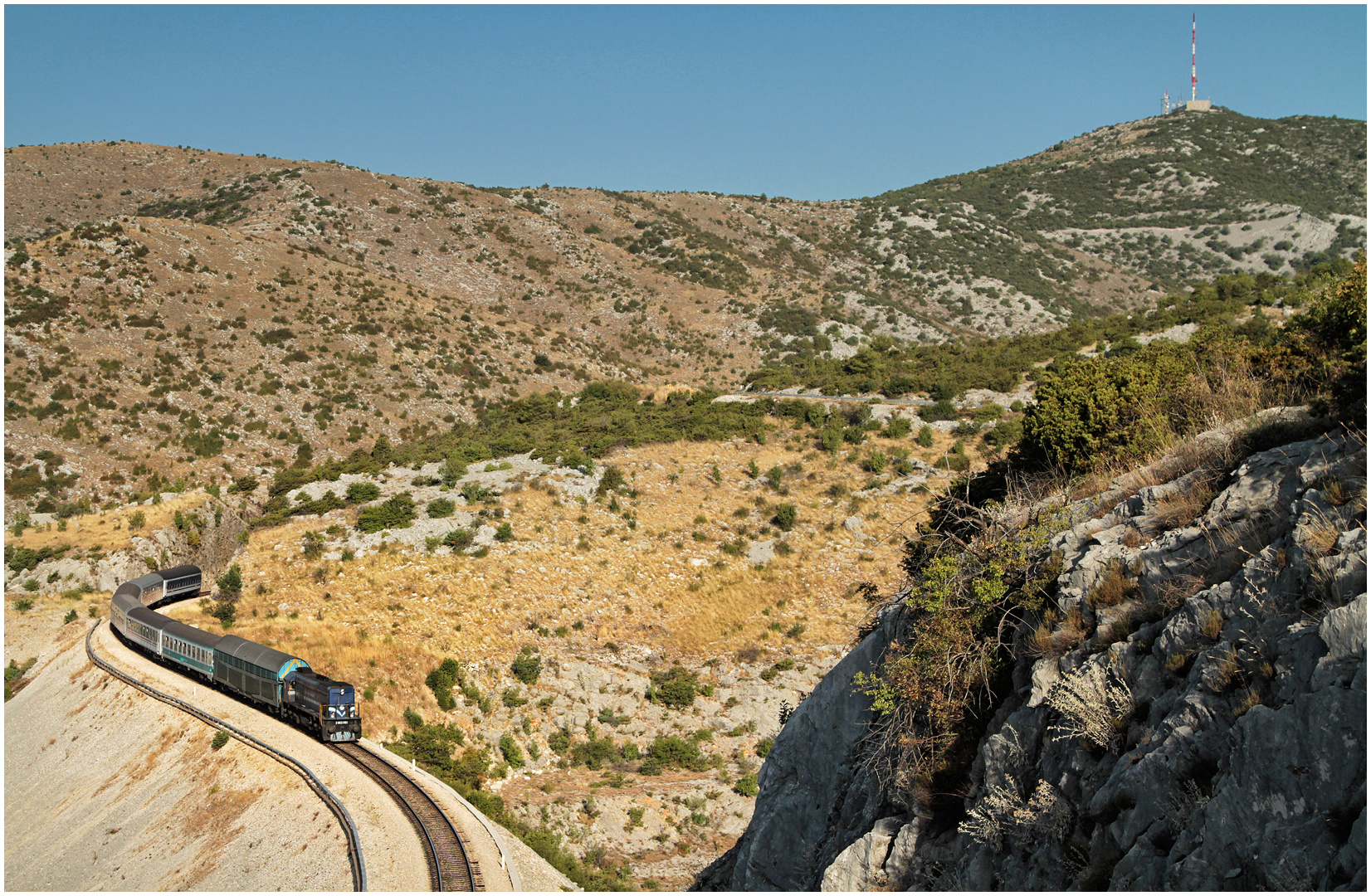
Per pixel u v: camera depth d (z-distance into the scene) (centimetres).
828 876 1170
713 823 3294
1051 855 863
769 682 3903
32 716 3972
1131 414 1806
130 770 3247
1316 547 783
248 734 3083
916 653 1280
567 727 3709
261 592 4488
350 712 3047
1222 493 1016
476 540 4788
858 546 4806
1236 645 789
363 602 4288
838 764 1611
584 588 4475
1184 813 739
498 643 4066
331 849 2303
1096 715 890
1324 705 652
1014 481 1862
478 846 2308
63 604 4853
